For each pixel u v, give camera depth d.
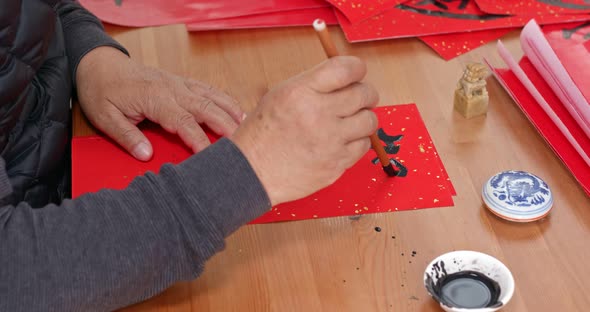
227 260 0.95
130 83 1.19
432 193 1.02
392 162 1.08
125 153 1.15
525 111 1.13
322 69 0.86
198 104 1.16
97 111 1.19
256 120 0.90
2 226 0.84
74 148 1.17
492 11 1.37
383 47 1.33
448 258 0.88
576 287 0.88
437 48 1.31
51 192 1.17
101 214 0.85
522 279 0.89
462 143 1.10
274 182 0.90
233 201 0.85
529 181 0.99
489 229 0.97
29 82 1.03
